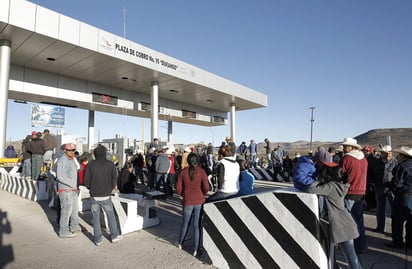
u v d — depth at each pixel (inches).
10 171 479.5
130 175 335.3
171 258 174.7
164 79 657.6
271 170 670.5
